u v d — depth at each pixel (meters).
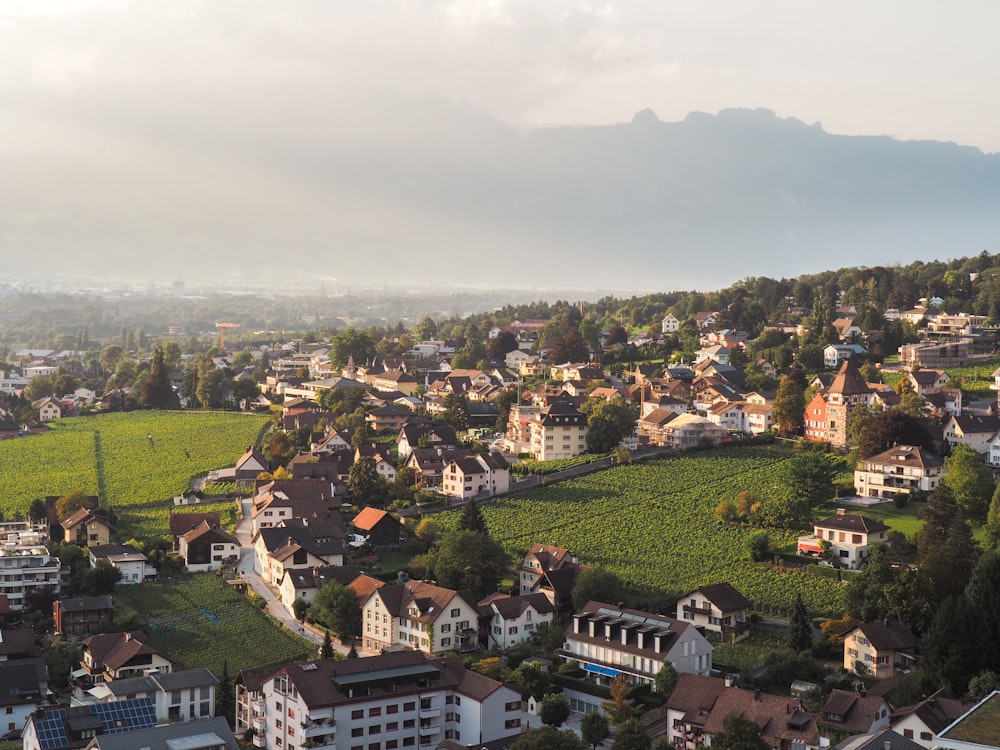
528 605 196.25
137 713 154.00
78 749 145.75
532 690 167.12
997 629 161.25
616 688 161.50
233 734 151.50
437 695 157.62
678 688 152.12
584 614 183.62
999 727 102.38
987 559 168.75
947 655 159.62
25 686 166.75
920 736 136.12
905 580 183.38
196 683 167.50
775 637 189.88
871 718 138.88
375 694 153.88
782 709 143.62
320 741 150.38
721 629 189.88
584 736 151.00
